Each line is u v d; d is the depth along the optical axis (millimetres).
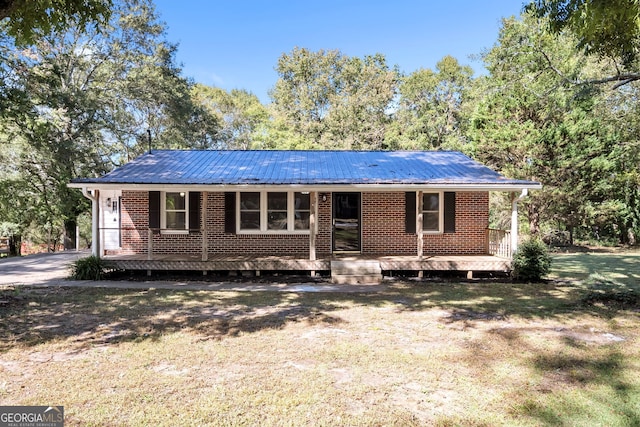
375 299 9031
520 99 19672
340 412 3830
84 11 7078
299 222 13586
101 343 5785
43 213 23703
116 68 22875
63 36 20859
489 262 12008
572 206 20469
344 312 7773
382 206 13609
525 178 20000
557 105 18203
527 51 13844
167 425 3572
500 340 6020
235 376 4656
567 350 5582
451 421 3686
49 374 4668
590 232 26141
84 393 4184
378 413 3812
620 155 19750
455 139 32250
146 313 7590
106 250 13938
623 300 8562
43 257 17516
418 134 36000
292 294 9602
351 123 34531
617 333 6410
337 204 13695
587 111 18875
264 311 7832
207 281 11422
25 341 5832
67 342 5809
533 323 7012
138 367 4902
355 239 13727
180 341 5895
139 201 13508
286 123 38594
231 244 13555
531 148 19531
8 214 23078
